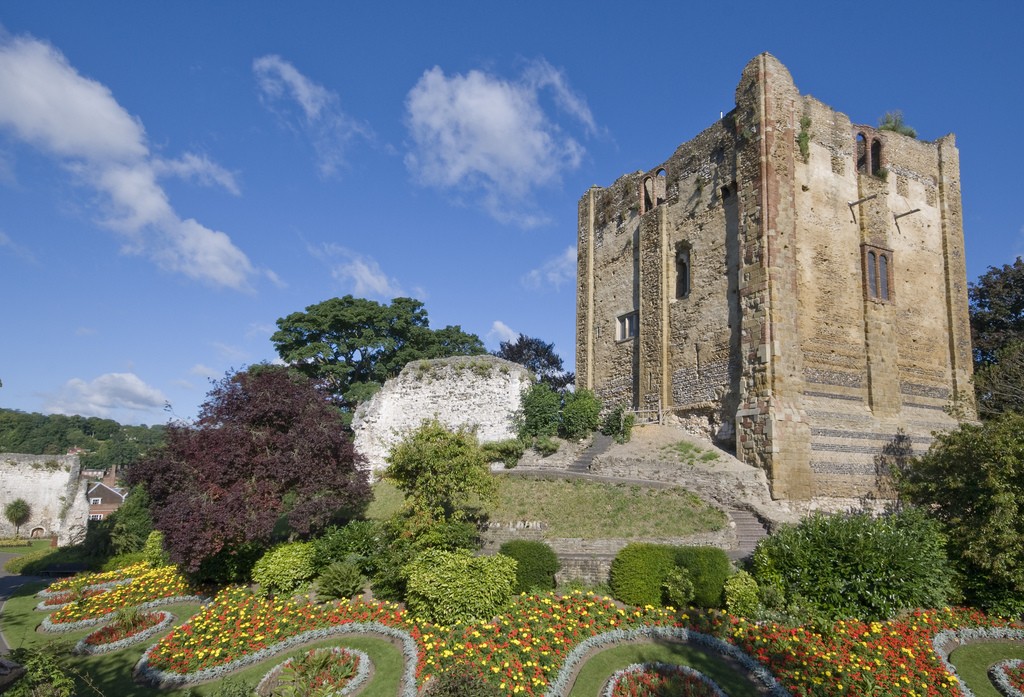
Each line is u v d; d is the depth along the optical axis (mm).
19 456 42781
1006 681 10477
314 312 41812
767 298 21047
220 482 16625
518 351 43969
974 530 13844
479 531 17859
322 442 18000
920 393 24594
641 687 9922
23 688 9023
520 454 26641
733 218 23703
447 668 10016
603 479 21438
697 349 24703
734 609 12516
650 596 13250
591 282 32656
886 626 11844
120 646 13234
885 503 21469
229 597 14969
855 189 24500
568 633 11641
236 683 9602
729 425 22359
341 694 9945
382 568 14578
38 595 19641
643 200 29594
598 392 31141
